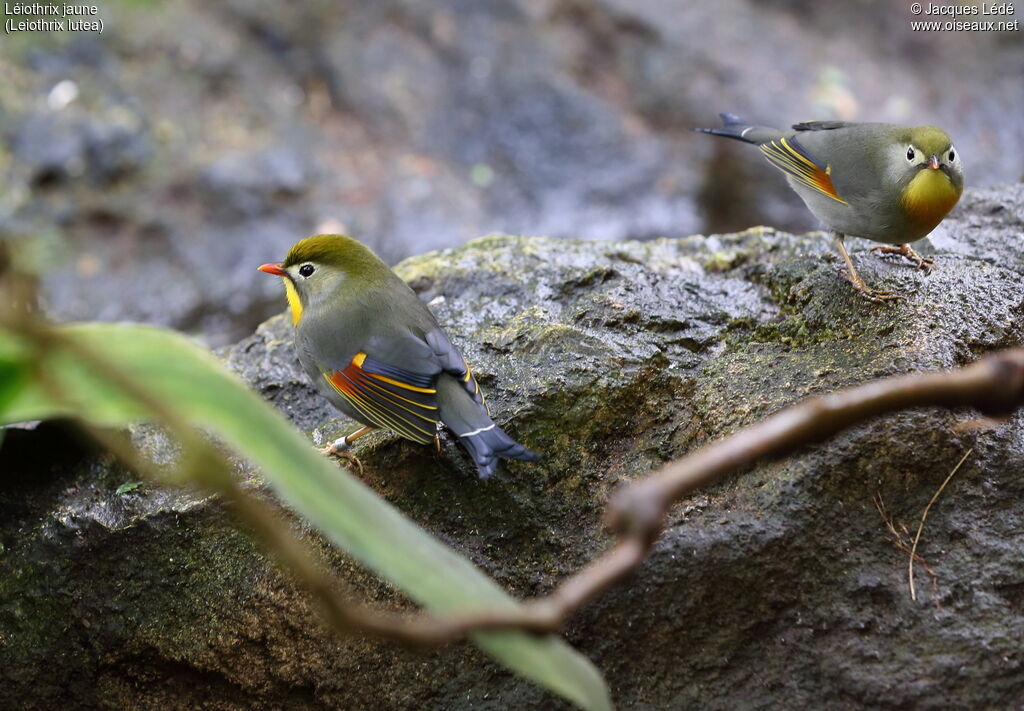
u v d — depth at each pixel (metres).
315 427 9.39
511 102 20.80
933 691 6.75
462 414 7.79
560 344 8.89
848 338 8.55
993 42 22.77
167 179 18.52
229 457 8.55
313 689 7.93
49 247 17.38
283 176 18.92
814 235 11.26
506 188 20.11
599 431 8.37
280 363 10.06
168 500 8.28
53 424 8.94
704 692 7.28
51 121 18.50
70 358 3.32
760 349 8.85
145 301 17.31
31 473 8.77
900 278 9.19
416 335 8.30
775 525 7.25
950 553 7.14
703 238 11.33
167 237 18.02
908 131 9.27
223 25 20.64
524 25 21.61
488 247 11.20
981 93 21.94
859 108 21.30
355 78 20.59
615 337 9.07
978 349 8.30
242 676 8.07
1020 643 6.76
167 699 8.33
